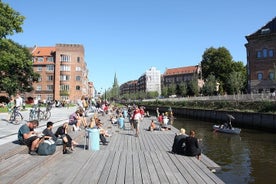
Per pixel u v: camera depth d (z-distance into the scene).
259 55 63.81
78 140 17.12
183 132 15.26
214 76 85.94
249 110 43.69
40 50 100.19
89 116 34.50
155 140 20.36
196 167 11.51
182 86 107.31
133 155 13.54
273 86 61.09
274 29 62.09
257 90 63.47
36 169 9.41
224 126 34.41
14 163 9.34
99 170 10.34
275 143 25.16
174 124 46.66
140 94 180.25
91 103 47.19
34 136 11.40
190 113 62.31
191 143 13.94
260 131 34.97
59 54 94.38
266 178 13.66
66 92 92.12
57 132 14.01
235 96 50.47
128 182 9.01
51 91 95.62
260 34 63.22
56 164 11.06
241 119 40.66
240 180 13.30
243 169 15.51
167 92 128.38
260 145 24.03
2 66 38.47
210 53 92.75
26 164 9.42
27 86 76.00
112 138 21.08
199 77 107.88
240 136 30.11
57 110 47.94
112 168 10.74
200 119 56.44
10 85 62.78
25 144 11.84
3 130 17.52
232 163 17.08
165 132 25.67
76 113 21.06
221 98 55.53
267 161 17.61
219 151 21.23
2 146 11.64
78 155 13.05
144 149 16.44
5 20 35.03
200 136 30.19
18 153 11.14
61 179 8.99
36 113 24.61
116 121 31.97
